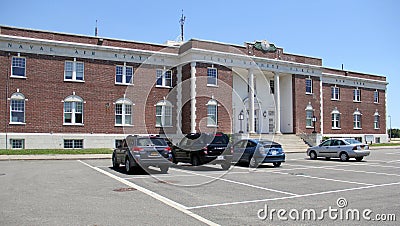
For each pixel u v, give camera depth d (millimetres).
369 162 22109
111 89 31469
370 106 47750
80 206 8680
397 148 39781
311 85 40094
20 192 10617
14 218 7441
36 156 23781
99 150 27672
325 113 42969
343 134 44438
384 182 13062
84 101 30406
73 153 26047
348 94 45562
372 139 47344
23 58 28688
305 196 10164
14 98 28125
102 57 31297
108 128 31141
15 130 28062
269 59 36625
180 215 7809
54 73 29516
